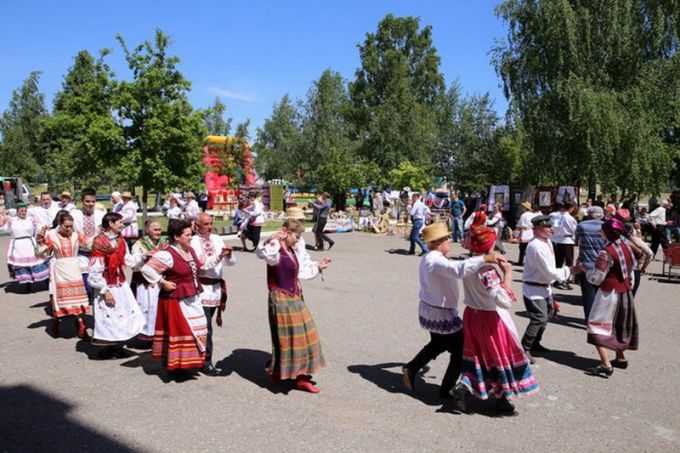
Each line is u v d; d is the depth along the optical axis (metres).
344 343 6.61
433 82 59.34
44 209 9.90
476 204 24.23
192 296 5.24
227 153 31.72
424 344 6.60
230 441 4.04
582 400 4.93
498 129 34.84
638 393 5.12
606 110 20.55
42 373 5.53
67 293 6.70
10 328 7.29
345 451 3.89
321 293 9.67
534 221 6.05
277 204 32.19
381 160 42.50
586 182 23.55
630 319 5.57
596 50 22.11
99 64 18.20
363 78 56.56
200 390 5.08
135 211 12.05
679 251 11.57
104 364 5.84
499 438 4.13
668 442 4.11
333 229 22.69
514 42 24.12
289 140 38.31
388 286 10.48
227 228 19.70
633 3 22.03
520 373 4.48
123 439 4.07
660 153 21.50
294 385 5.21
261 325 7.43
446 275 4.49
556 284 10.86
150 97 18.06
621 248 5.57
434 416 4.53
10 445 3.96
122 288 5.98
